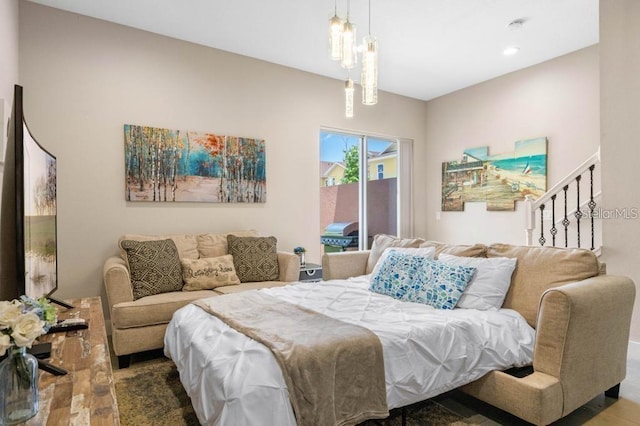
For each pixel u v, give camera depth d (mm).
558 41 3963
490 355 1993
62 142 3297
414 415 2107
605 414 2100
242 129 4238
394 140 5762
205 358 1663
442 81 5148
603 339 2037
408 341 1811
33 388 1064
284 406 1412
